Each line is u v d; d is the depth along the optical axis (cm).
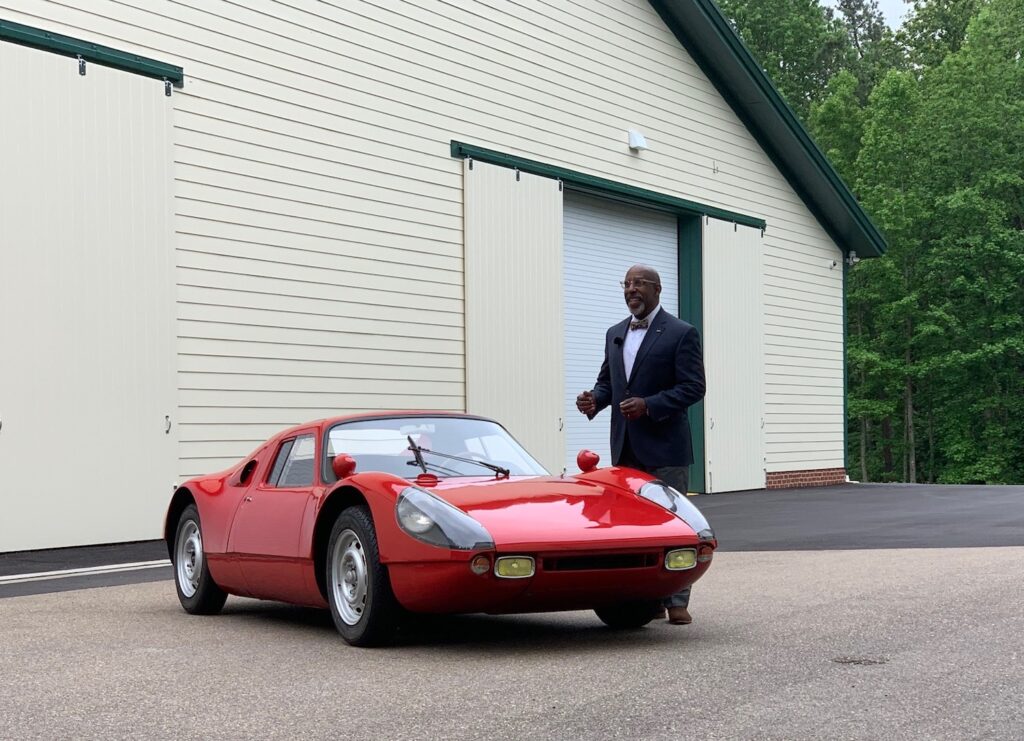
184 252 1194
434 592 491
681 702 396
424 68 1506
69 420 1085
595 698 405
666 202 1973
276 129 1301
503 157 1625
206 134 1223
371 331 1405
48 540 1066
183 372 1187
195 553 675
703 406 2042
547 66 1731
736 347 2136
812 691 410
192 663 492
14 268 1048
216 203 1230
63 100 1091
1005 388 4312
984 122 4172
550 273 1706
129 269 1139
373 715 385
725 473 2084
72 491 1085
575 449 1788
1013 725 359
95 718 390
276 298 1289
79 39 1109
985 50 4359
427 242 1494
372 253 1413
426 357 1483
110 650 530
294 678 454
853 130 4681
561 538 496
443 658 496
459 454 600
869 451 4788
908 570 788
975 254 4062
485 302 1578
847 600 648
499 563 486
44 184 1072
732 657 482
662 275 2031
